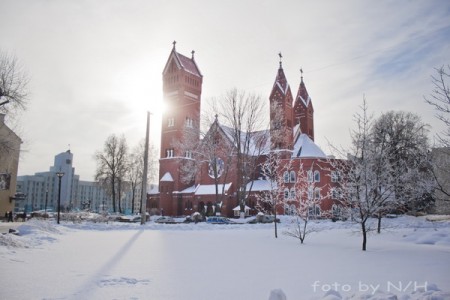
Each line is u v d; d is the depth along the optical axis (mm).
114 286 9602
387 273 12078
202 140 63125
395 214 58750
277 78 80438
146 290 9297
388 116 61125
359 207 20031
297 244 21828
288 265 13633
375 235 27984
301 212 26297
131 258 14742
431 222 41688
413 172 21797
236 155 69562
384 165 21312
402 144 52969
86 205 106750
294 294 9227
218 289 9602
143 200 39656
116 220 49281
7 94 33594
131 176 91875
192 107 89188
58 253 15539
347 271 12422
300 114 91188
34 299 8016
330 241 24062
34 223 24578
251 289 9656
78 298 8273
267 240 24266
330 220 54000
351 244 22109
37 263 12633
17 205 168875
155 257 15203
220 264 13719
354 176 20734
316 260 15016
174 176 84375
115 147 85312
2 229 29484
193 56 95250
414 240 25188
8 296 8148
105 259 14250
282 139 68250
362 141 21469
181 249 18312
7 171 54438
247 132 59875
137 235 27062
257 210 72625
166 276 11156
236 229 36750
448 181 18484
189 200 81250
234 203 73938
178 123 86438
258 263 14070
